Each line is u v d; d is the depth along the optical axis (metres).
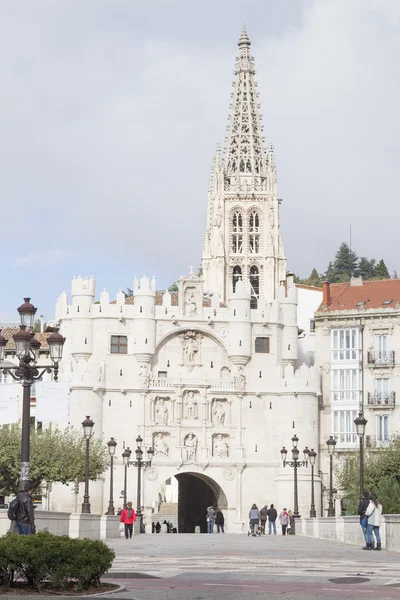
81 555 28.78
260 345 144.00
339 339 140.12
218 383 141.75
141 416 139.12
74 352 139.75
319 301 164.88
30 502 37.31
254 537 82.56
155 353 141.50
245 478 140.38
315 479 138.88
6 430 109.75
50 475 110.38
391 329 137.50
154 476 138.00
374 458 117.69
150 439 139.00
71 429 135.75
